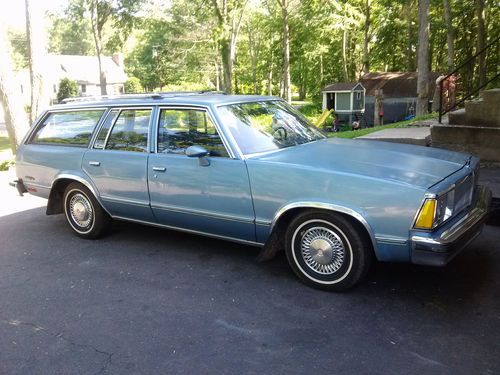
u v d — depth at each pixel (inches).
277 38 1711.4
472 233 144.9
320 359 120.0
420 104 678.5
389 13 1459.2
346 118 1382.9
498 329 129.2
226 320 142.3
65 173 219.1
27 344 134.3
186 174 177.9
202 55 1617.9
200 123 177.3
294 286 162.4
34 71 515.2
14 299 164.4
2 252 214.5
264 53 1870.1
